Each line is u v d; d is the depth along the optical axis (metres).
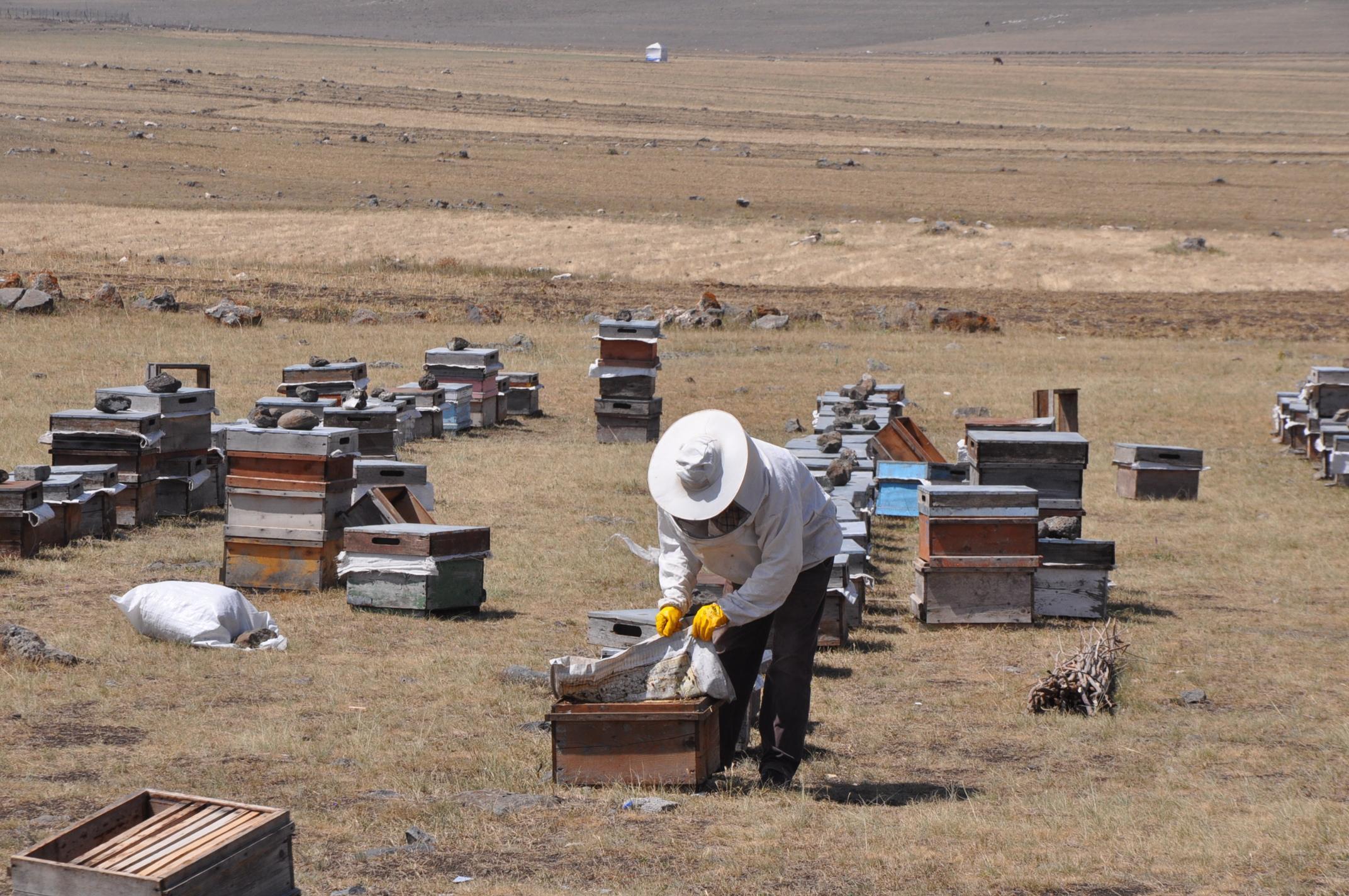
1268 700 19.19
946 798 14.30
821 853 12.01
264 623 20.97
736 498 13.23
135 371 51.09
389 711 16.77
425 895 10.83
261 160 165.12
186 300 72.62
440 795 13.56
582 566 26.62
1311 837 12.58
